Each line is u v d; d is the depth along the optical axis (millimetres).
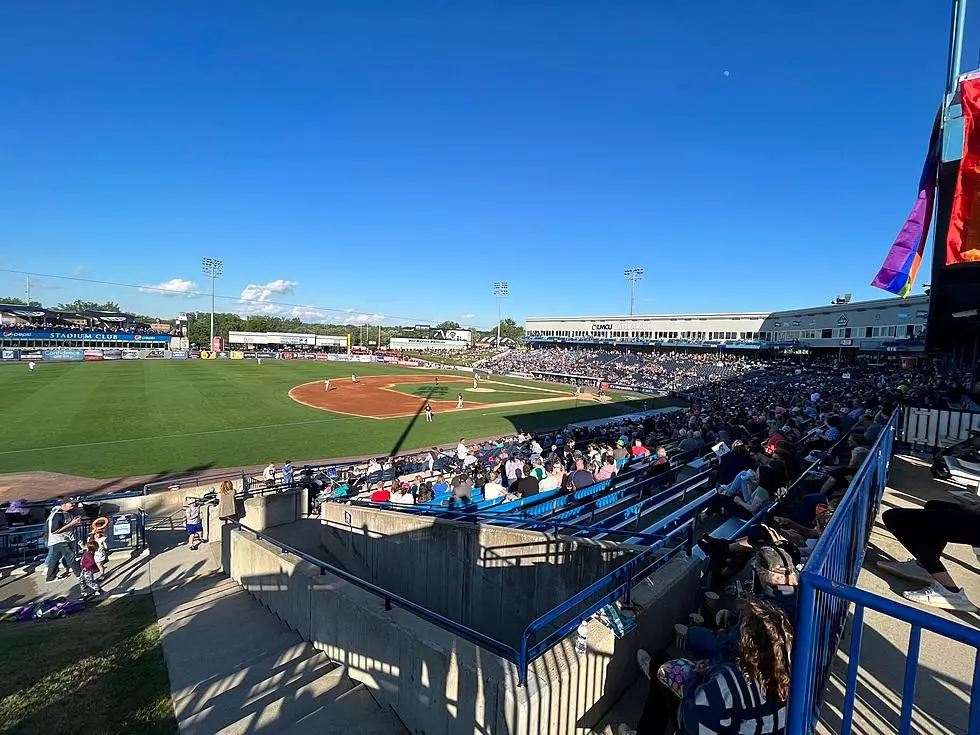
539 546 7523
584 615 3977
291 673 6344
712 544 5770
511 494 13508
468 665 4000
